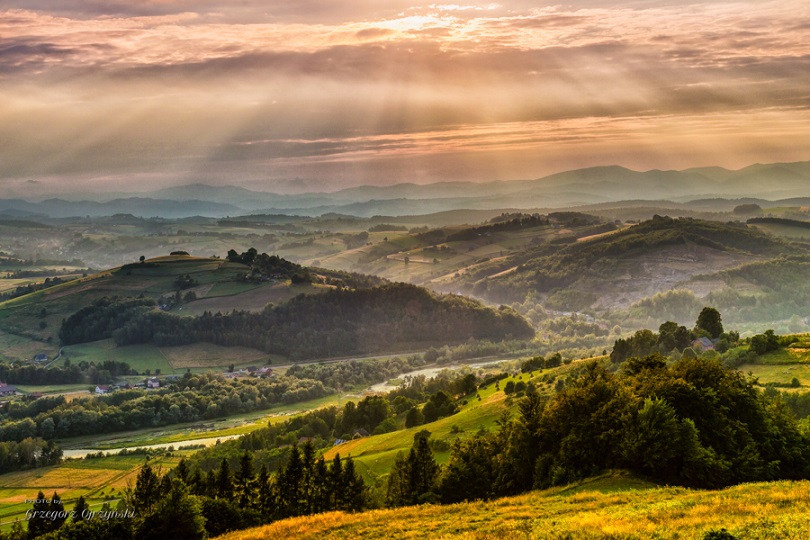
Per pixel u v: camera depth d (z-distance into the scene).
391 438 139.88
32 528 69.75
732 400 58.94
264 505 74.94
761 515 37.34
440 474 75.94
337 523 52.69
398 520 51.34
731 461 53.09
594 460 58.06
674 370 63.06
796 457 58.00
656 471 53.22
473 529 44.59
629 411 56.34
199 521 58.84
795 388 103.19
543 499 51.34
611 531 36.88
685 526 36.59
